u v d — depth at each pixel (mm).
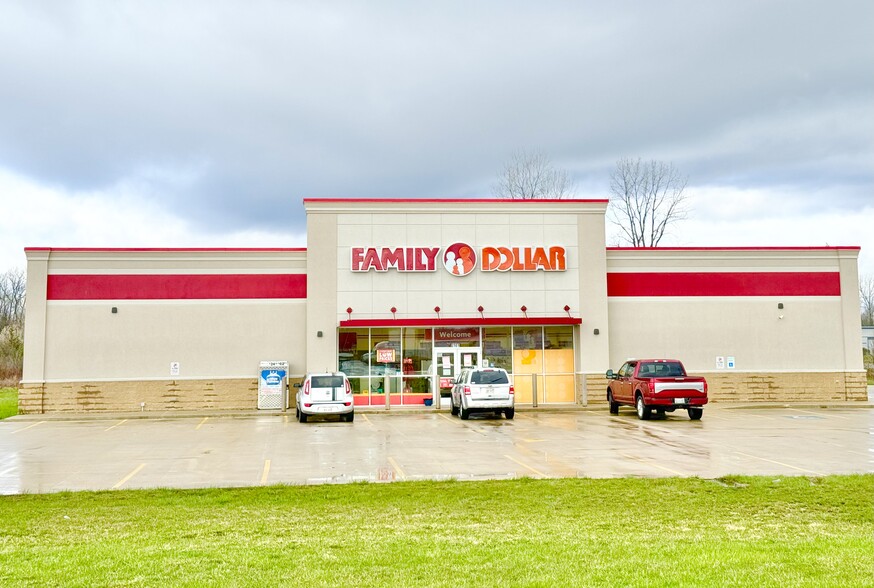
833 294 33844
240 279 31984
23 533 9500
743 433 21375
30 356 30734
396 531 9344
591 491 12164
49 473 15273
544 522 9875
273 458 17141
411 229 32281
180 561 7629
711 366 33188
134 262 31594
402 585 6676
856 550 7836
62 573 7180
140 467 15984
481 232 32469
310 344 31391
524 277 32406
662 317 33219
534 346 32688
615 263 33375
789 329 33531
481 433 21984
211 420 27609
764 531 9195
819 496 11586
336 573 7109
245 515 10617
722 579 6652
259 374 31359
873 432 21516
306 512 10797
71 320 31094
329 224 32000
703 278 33531
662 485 12664
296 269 32219
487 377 26531
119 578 6977
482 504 11242
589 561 7445
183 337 31484
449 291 32125
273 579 6910
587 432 21938
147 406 31047
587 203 32938
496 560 7551
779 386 33250
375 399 31781
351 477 14359
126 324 31297
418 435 21625
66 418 28594
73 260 31344
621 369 28500
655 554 7723
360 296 31797
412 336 32188
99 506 11445
